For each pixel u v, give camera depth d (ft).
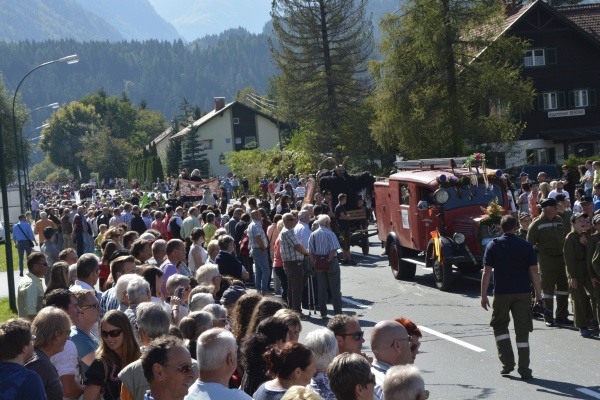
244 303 28.04
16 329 20.61
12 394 20.04
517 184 125.90
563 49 185.78
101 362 24.02
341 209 82.33
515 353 40.68
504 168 144.66
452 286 61.26
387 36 141.08
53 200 215.92
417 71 141.90
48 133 610.65
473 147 141.49
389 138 143.64
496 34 142.82
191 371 20.15
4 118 253.03
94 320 27.43
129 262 37.55
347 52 205.77
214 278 37.88
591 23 197.26
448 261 59.62
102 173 493.77
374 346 22.08
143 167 397.60
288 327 23.30
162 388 20.10
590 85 186.80
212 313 28.02
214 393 19.47
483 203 61.41
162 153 452.35
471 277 66.95
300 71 207.62
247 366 22.65
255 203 73.00
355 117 180.65
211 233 72.74
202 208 89.30
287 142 271.90
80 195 322.75
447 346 43.39
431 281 66.64
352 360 18.08
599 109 187.01
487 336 45.16
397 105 140.15
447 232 61.11
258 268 64.39
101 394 23.95
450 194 61.46
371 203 115.24
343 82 205.16
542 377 36.17
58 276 37.19
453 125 138.00
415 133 137.59
